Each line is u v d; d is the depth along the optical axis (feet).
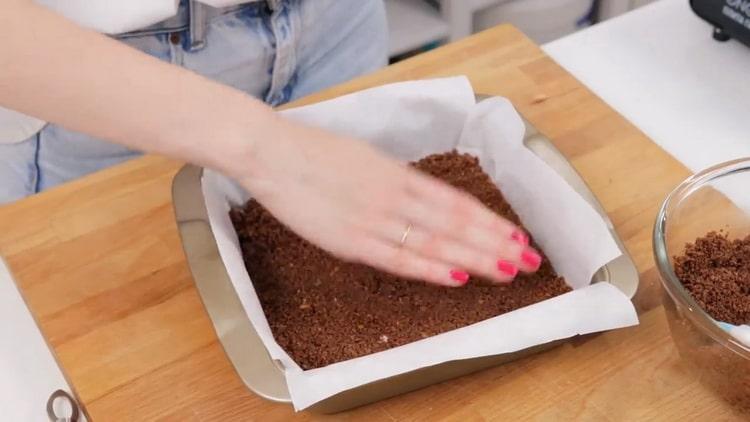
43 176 3.14
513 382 2.53
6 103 2.34
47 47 2.28
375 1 3.36
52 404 2.66
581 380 2.52
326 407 2.41
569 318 2.42
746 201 2.59
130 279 2.76
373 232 2.50
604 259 2.55
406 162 3.02
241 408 2.52
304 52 3.24
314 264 2.81
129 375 2.58
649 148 2.96
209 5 2.90
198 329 2.65
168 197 2.92
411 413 2.50
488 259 2.55
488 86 3.15
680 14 3.37
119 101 2.34
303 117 2.88
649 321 2.60
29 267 2.79
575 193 2.66
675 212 2.51
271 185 2.47
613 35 3.33
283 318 2.69
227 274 2.57
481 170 2.98
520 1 4.52
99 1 2.72
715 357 2.34
